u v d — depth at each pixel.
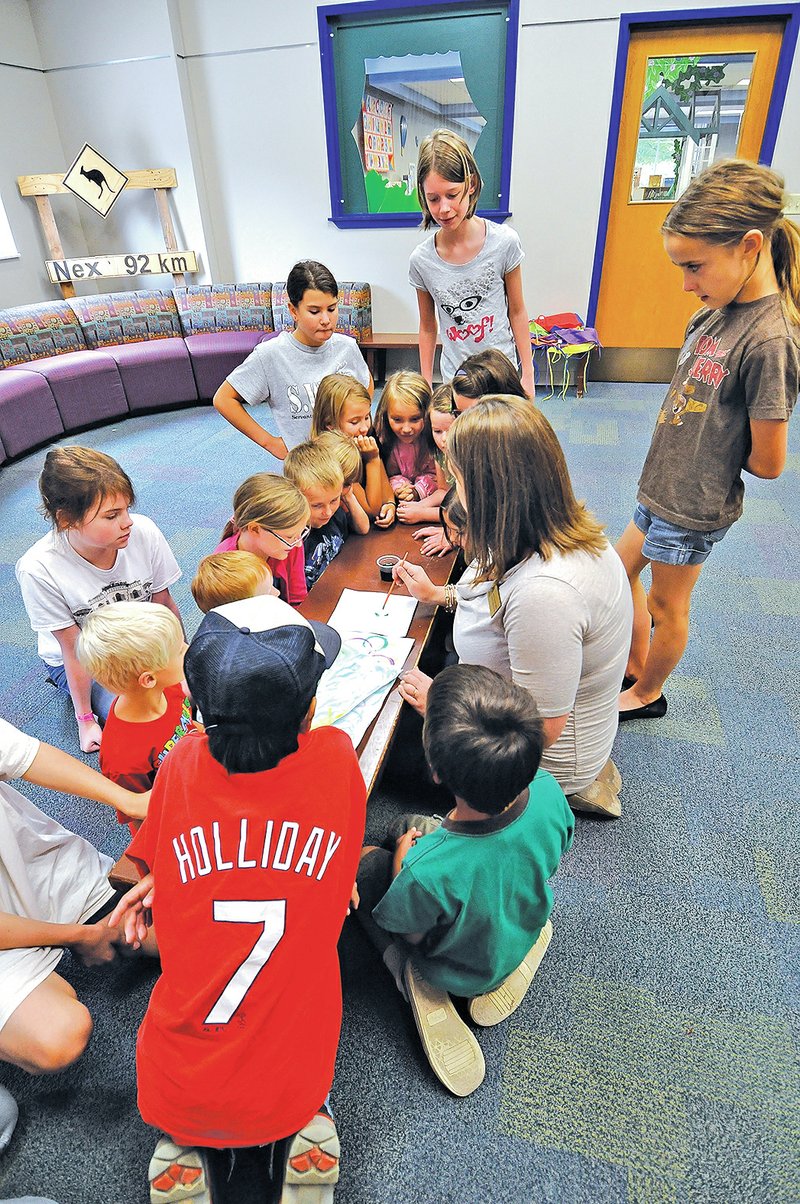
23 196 5.20
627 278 5.13
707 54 4.44
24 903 1.30
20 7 4.96
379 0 4.57
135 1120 1.26
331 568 1.82
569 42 4.48
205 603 1.41
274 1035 0.91
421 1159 1.19
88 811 1.88
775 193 1.30
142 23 4.90
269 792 0.91
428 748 1.10
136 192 5.54
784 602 2.68
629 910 1.59
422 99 4.84
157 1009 0.95
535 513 1.22
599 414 4.77
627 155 4.77
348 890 1.00
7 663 2.50
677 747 2.03
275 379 2.36
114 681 1.29
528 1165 1.18
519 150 4.84
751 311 1.43
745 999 1.41
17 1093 1.30
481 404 1.21
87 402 4.91
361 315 5.34
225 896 0.90
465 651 1.48
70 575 1.81
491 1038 1.35
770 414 1.44
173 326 5.52
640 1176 1.16
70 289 5.48
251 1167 1.17
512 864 1.14
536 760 1.07
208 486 3.90
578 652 1.30
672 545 1.72
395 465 2.26
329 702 1.31
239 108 5.17
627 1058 1.31
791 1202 1.12
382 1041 1.36
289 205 5.42
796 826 1.77
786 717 2.12
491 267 2.46
